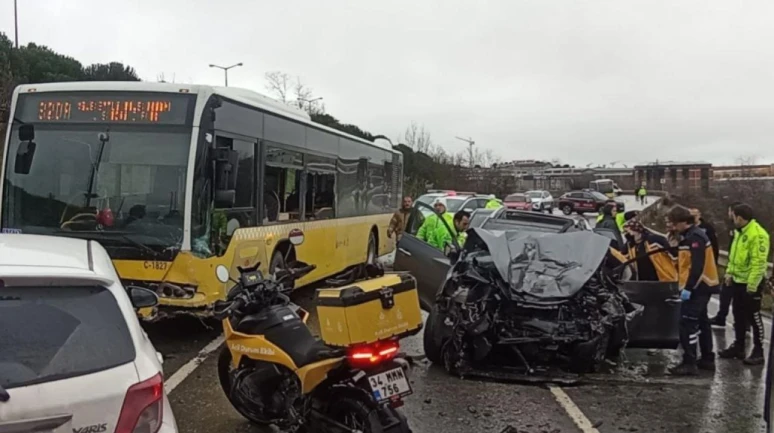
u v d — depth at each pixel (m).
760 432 5.92
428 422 6.00
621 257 8.33
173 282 7.93
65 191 8.16
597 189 73.81
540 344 7.08
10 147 8.37
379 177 16.78
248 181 9.14
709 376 7.70
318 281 13.48
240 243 8.84
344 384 4.68
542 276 7.30
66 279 3.24
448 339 7.43
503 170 71.31
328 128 12.59
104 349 3.19
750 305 8.38
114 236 7.97
